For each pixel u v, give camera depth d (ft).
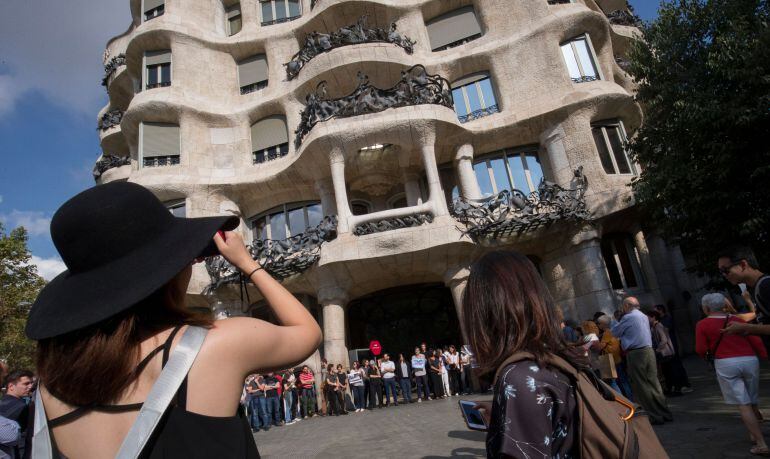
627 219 49.11
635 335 21.57
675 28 40.11
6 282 63.72
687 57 40.06
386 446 24.03
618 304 46.52
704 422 20.26
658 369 29.01
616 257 49.62
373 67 54.95
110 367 3.15
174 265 3.52
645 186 40.91
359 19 56.59
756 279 14.46
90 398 3.14
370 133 48.32
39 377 3.42
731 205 34.81
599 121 52.16
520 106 53.47
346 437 29.01
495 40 57.31
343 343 47.85
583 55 53.98
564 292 48.14
